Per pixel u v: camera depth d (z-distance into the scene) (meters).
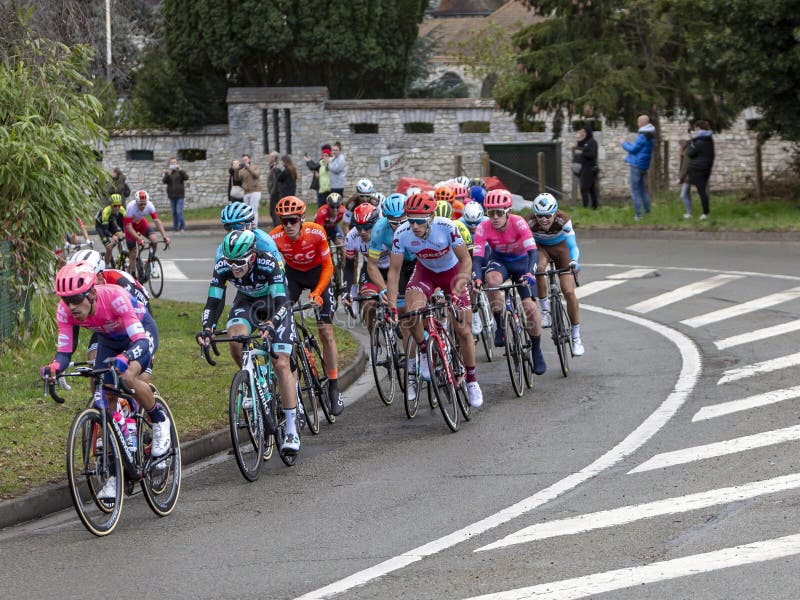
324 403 29.17
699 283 48.41
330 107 100.44
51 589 17.19
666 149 89.31
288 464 24.81
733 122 89.69
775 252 56.22
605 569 16.47
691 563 16.44
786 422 25.03
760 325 38.06
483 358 37.28
